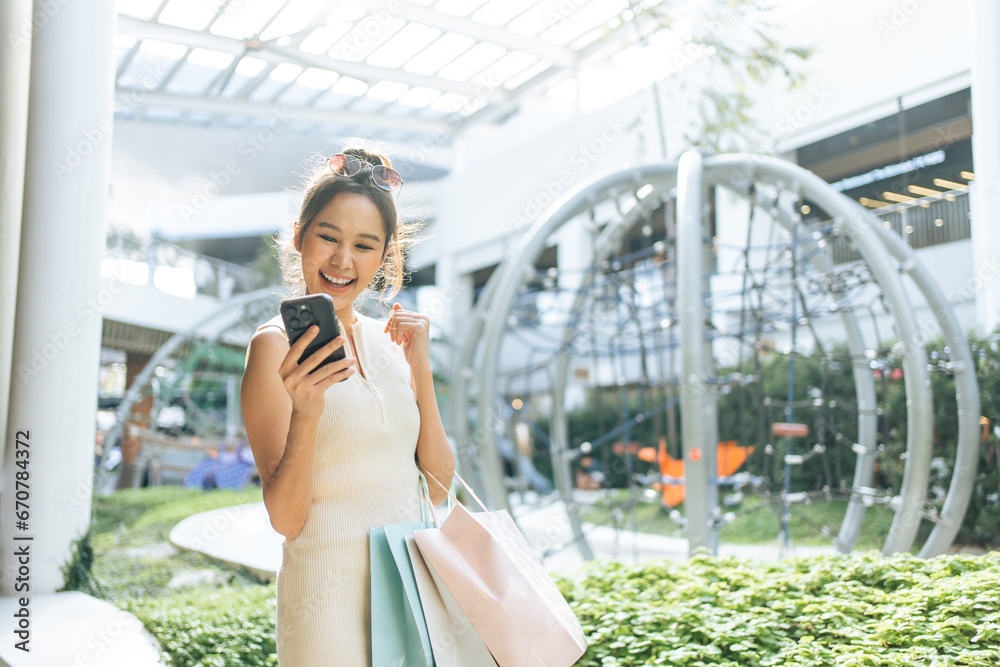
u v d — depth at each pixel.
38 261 5.57
